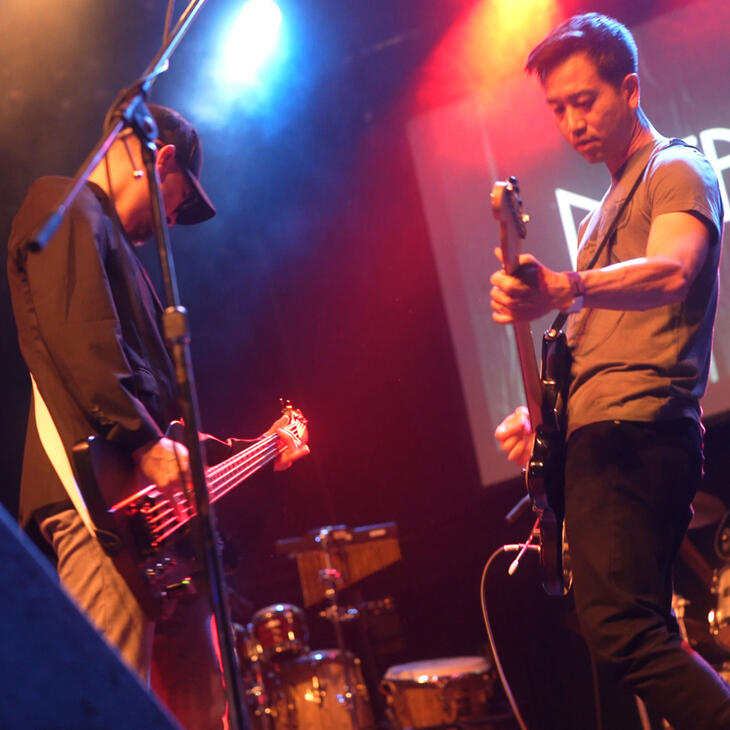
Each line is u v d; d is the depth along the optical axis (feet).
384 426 15.76
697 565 11.53
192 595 6.01
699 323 5.80
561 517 6.12
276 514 15.96
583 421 5.81
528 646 14.03
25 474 6.12
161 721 3.10
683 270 5.20
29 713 2.77
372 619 15.29
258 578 15.97
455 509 15.23
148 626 5.89
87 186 6.43
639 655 5.22
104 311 5.77
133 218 6.81
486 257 15.16
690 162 5.79
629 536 5.43
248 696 13.64
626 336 5.86
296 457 7.76
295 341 16.15
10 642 2.79
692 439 5.74
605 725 12.32
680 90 14.02
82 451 5.43
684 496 5.70
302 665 14.03
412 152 15.79
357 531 14.30
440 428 15.51
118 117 4.75
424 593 15.11
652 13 14.35
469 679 13.05
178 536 5.90
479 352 15.07
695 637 10.80
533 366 6.53
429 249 15.83
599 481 5.57
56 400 5.91
